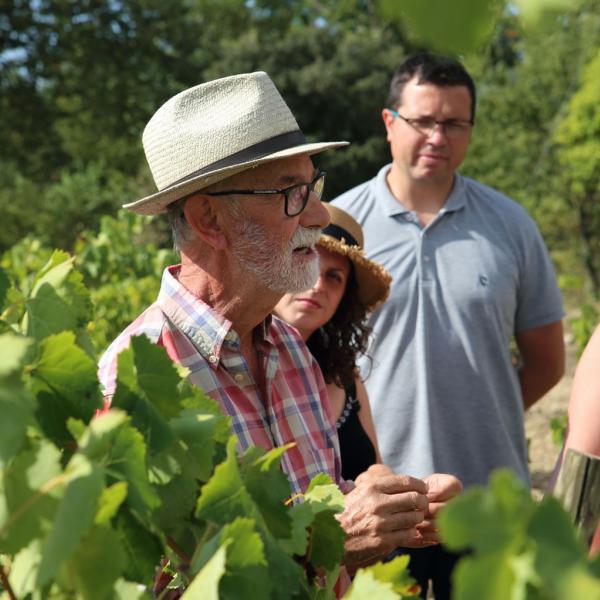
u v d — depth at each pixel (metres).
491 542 0.52
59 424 0.98
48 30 21.03
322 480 1.27
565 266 20.08
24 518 0.79
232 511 1.01
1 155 22.23
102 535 0.80
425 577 3.28
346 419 2.79
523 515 0.52
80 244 7.22
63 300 1.06
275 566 1.01
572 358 10.58
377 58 23.89
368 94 23.70
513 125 20.78
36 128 21.80
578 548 0.52
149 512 0.90
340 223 2.77
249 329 2.15
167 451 1.06
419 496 2.00
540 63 20.12
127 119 22.88
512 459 3.53
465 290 3.52
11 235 26.53
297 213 2.09
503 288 3.56
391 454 3.52
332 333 2.79
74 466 0.77
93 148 25.17
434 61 3.63
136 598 0.85
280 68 23.69
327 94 23.81
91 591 0.80
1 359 0.75
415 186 3.65
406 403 3.50
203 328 2.07
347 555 1.96
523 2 0.48
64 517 0.74
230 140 2.07
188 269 2.13
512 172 20.75
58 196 25.30
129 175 25.80
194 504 1.09
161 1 21.86
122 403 1.03
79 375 0.98
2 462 0.75
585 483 1.63
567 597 0.50
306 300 2.67
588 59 18.95
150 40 21.48
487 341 3.52
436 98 3.59
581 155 18.30
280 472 1.10
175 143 2.10
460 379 3.49
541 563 0.51
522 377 3.84
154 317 2.09
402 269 3.57
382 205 3.70
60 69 21.59
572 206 19.86
